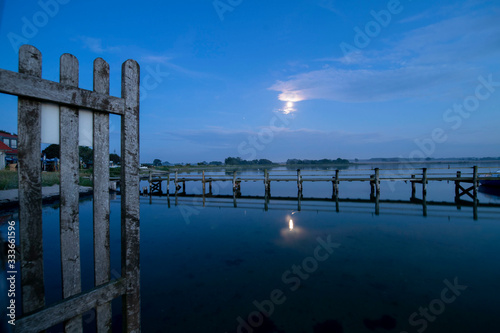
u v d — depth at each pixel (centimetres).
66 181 180
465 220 1098
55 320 166
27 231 162
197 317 424
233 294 495
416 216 1182
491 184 1923
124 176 209
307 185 2967
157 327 398
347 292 501
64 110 179
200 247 768
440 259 662
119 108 207
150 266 627
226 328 396
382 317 422
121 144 212
